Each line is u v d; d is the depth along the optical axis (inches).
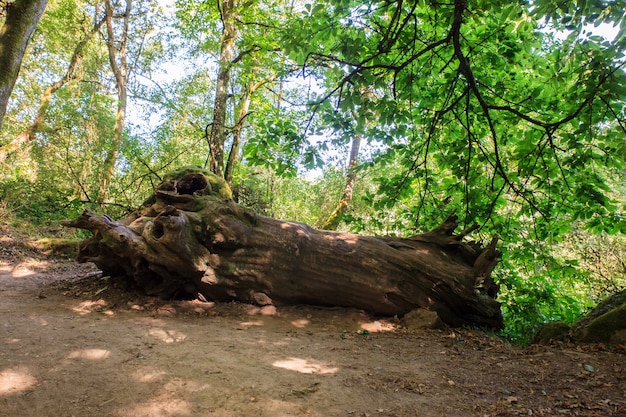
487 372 185.0
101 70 997.2
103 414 127.6
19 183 634.8
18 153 726.5
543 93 267.0
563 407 141.9
